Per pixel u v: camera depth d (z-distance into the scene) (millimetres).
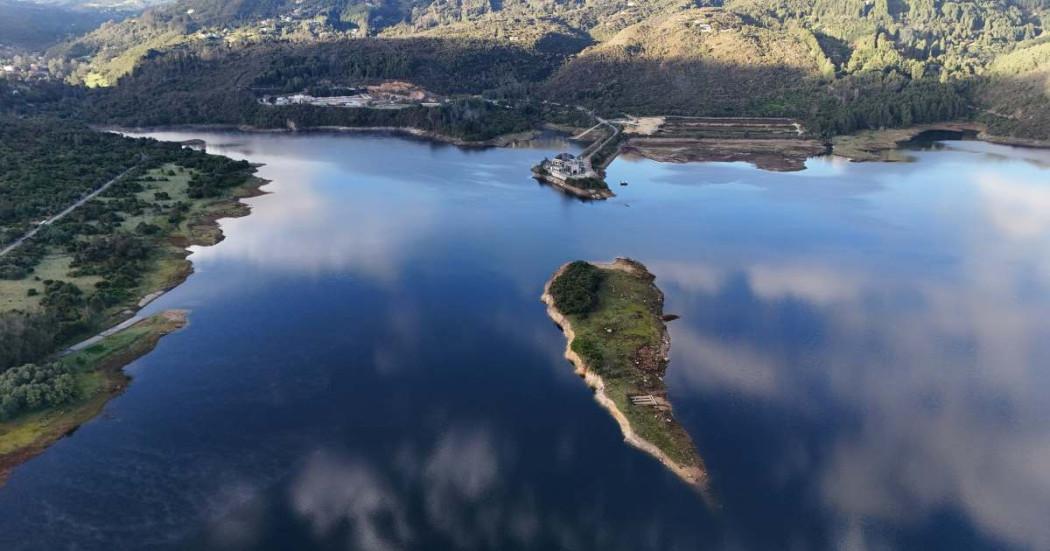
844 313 143500
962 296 152750
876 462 96500
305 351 125750
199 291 151750
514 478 92625
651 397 110125
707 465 95188
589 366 118250
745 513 86688
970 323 139625
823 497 89562
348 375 117688
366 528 83812
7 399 102500
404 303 146625
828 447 99625
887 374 119688
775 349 128125
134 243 168750
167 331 132000
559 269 161875
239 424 103562
